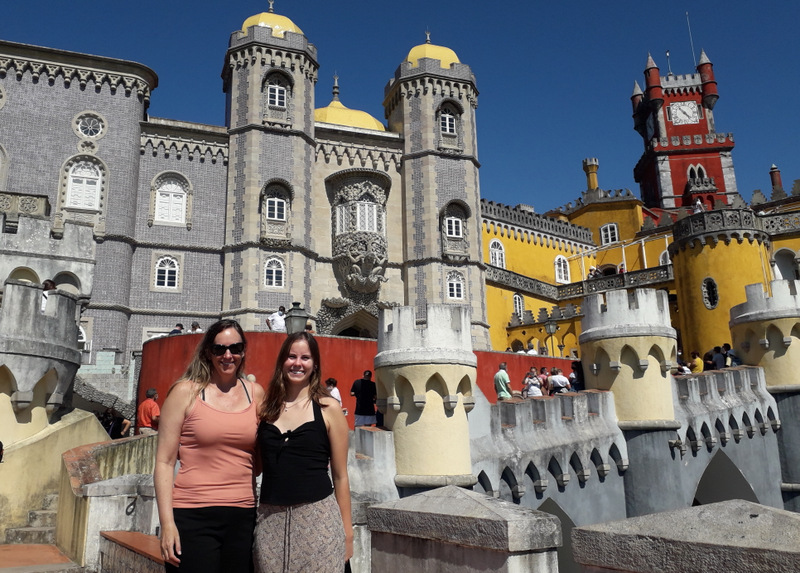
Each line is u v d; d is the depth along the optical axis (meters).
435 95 39.81
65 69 33.28
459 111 40.12
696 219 34.47
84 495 10.07
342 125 38.47
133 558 7.71
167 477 4.39
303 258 34.97
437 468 12.13
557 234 52.12
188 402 4.55
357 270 35.97
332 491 4.58
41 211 26.09
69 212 31.88
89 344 30.77
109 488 10.06
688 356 34.22
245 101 35.88
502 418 14.09
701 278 33.91
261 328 33.03
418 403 12.27
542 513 5.76
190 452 4.50
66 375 14.04
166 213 34.44
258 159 34.97
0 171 31.19
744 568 3.81
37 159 31.97
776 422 20.08
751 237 33.66
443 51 41.22
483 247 45.91
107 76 34.03
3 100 31.95
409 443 12.34
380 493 11.78
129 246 32.91
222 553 4.38
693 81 72.38
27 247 18.97
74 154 32.56
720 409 18.31
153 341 21.14
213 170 35.59
